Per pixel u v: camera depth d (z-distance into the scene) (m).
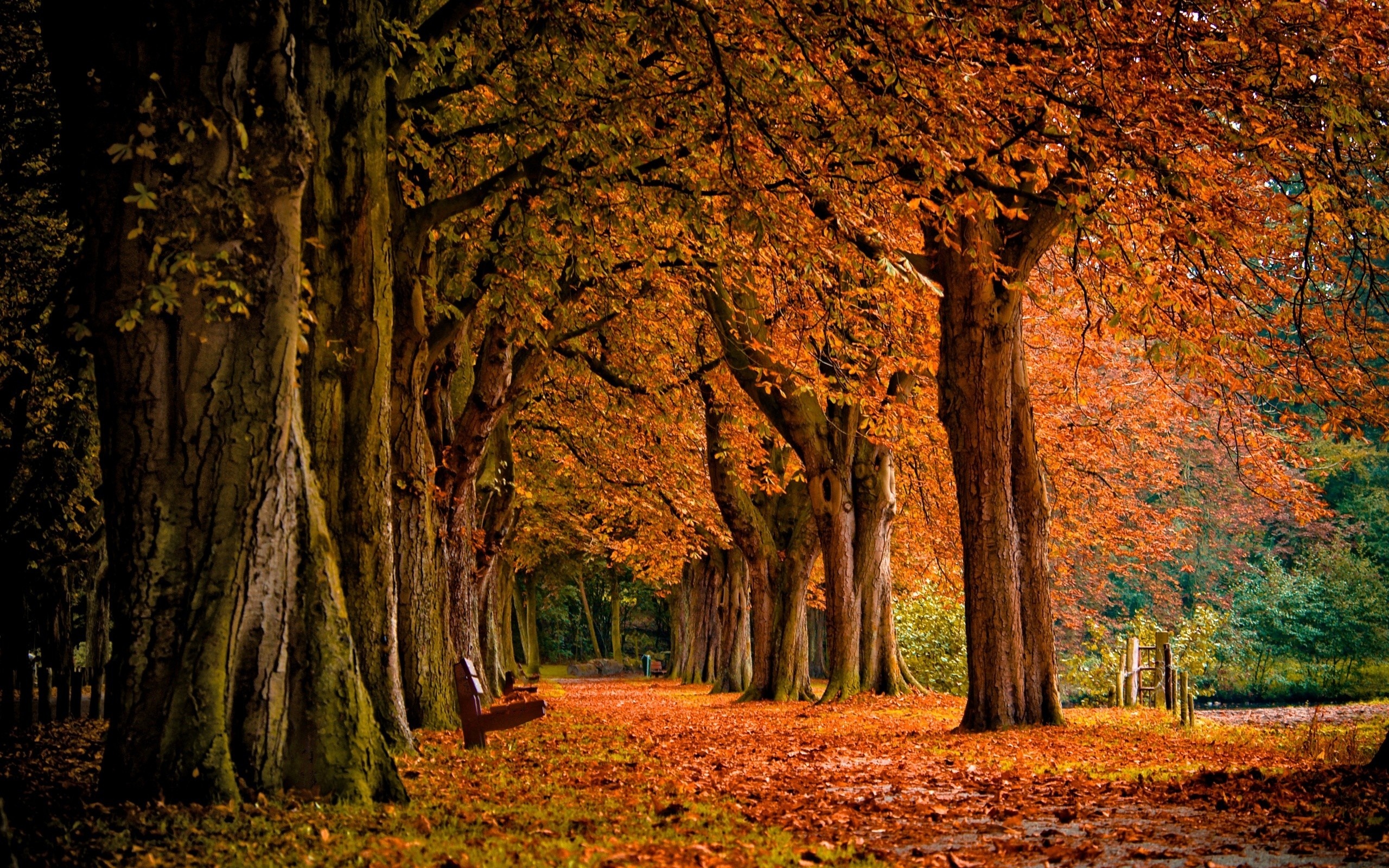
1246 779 8.98
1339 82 11.88
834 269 18.25
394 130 11.07
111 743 6.82
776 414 25.05
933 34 11.59
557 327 19.48
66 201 7.18
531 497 31.03
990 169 12.91
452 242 15.62
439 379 17.89
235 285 6.88
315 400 9.25
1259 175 14.93
